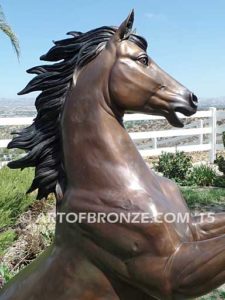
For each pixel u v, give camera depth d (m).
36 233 4.37
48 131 1.48
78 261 1.38
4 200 4.98
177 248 1.29
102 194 1.33
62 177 1.46
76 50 1.45
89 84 1.40
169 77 1.44
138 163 1.40
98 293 1.38
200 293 1.27
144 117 10.37
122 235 1.29
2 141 7.91
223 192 7.39
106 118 1.38
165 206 1.35
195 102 1.46
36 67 1.48
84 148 1.38
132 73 1.38
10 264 3.85
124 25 1.39
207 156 12.61
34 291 1.46
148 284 1.31
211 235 1.54
